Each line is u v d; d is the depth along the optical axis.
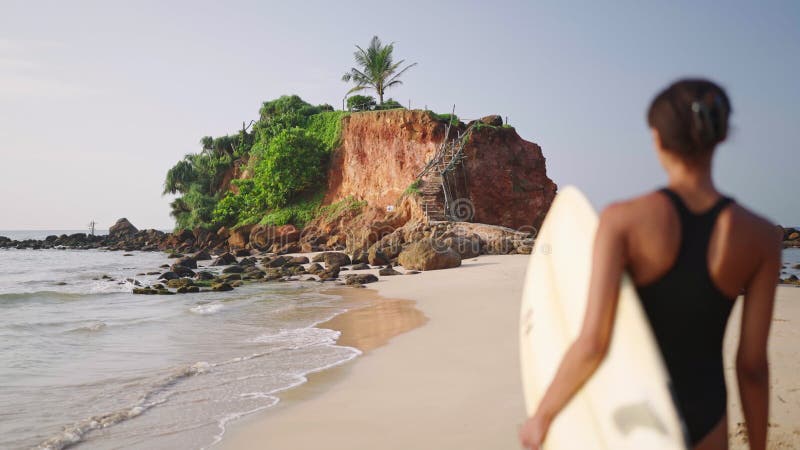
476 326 8.66
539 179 38.94
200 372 6.66
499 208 36.88
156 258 39.97
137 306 13.95
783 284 12.99
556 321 1.95
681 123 1.51
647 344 1.53
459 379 5.77
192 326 10.21
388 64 45.75
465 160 36.47
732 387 4.61
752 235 1.52
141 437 4.56
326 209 41.75
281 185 42.47
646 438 1.48
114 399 5.66
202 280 20.25
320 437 4.39
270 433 4.55
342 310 11.80
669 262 1.54
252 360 7.26
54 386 6.21
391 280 17.58
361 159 41.56
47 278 23.89
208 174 52.78
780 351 5.64
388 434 4.34
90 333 9.61
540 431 1.69
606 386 1.57
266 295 15.45
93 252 50.44
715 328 1.59
